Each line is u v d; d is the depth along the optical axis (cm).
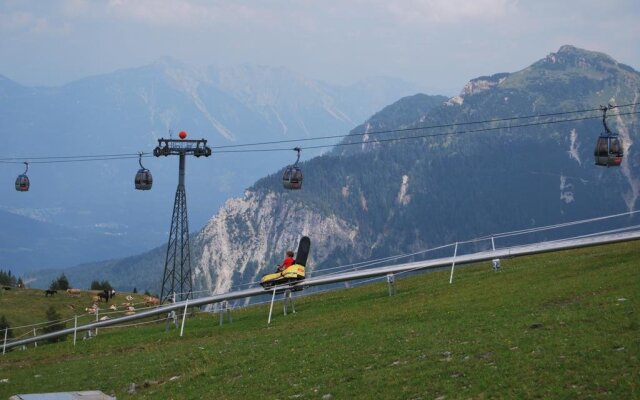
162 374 4584
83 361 5684
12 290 15175
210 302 6575
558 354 3316
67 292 15175
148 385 4384
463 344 3791
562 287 4753
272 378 3938
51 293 14850
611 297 4159
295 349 4459
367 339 4344
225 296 6494
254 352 4584
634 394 2792
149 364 4884
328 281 6328
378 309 5456
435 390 3228
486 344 3678
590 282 4722
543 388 2994
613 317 3700
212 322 6900
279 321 5916
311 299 6938
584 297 4381
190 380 4281
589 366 3106
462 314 4584
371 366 3775
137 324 8744
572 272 5303
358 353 4056
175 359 4847
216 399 3797
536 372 3162
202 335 6022
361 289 6981
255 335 5344
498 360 3406
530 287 5025
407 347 3959
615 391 2856
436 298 5409
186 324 7156
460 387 3206
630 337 3341
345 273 6612
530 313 4225
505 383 3119
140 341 6306
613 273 4884
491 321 4206
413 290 6097
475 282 5759
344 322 5147
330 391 3522
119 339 6688
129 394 4288
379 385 3438
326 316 5638
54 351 6625
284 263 6431
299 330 5175
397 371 3575
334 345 4359
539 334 3669
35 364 6138
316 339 4669
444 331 4169
